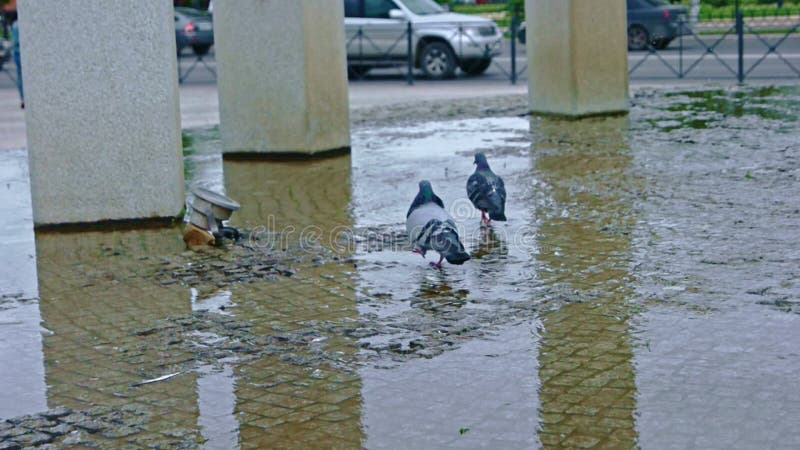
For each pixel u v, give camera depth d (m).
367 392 5.95
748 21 33.91
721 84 20.56
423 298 7.67
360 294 7.83
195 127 17.33
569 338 6.68
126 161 10.05
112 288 8.22
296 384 6.13
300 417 5.66
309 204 10.98
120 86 9.95
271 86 13.50
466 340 6.74
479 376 6.11
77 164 10.05
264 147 13.70
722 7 38.09
